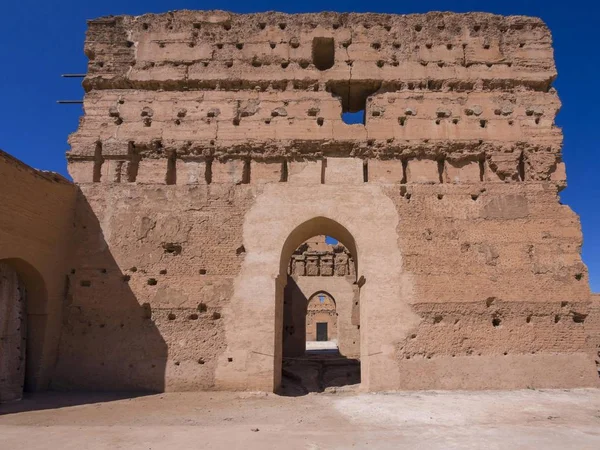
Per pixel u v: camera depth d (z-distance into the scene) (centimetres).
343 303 2828
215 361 1435
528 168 1616
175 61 1702
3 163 1236
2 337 1271
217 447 799
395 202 1558
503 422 995
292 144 1612
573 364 1445
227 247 1523
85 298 1491
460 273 1502
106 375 1435
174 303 1482
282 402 1261
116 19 1748
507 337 1458
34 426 962
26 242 1317
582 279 1509
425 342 1445
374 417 1053
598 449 793
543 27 1747
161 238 1533
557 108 1669
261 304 1471
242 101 1667
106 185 1580
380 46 1723
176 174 1606
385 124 1641
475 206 1561
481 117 1650
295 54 1708
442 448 795
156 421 1016
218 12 1750
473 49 1719
